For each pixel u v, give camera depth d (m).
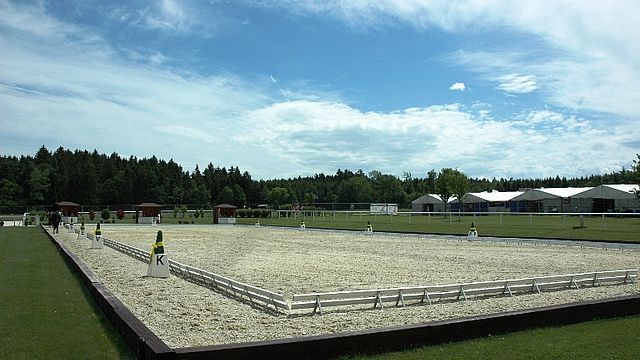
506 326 8.95
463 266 19.61
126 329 8.18
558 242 29.52
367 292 11.41
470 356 7.53
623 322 9.75
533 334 8.81
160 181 130.00
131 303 12.04
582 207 71.06
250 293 12.12
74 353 7.63
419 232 39.41
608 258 22.28
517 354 7.62
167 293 13.49
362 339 7.68
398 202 133.00
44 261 19.69
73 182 112.75
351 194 134.12
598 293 13.56
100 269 18.36
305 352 7.31
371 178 141.38
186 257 23.27
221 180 138.00
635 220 53.44
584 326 9.41
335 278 16.44
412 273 17.61
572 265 19.84
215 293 13.52
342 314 10.93
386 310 11.34
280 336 9.02
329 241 33.38
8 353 7.58
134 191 121.25
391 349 7.89
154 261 16.44
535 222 50.97
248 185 139.50
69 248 26.98
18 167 117.75
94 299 11.69
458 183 81.50
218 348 6.83
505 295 13.26
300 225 52.38
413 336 8.06
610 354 7.63
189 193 123.38
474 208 85.94
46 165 118.81
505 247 28.06
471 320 8.59
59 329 9.01
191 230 48.72
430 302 12.17
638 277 16.44
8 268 17.42
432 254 24.36
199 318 10.47
